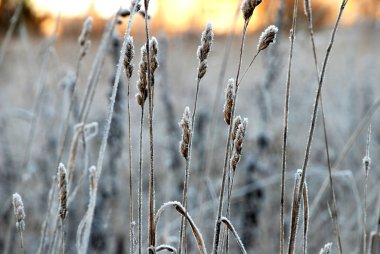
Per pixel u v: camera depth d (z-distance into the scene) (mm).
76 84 1660
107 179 2609
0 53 2244
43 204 2938
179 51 5008
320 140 3639
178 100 4367
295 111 4055
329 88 4449
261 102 3035
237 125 1089
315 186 3076
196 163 3068
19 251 2703
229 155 1104
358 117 3930
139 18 4289
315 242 2543
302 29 3314
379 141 3721
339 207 2730
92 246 2426
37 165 3154
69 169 1542
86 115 1565
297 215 1077
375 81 4848
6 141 3326
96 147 3152
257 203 2715
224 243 1178
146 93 1033
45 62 2299
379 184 2742
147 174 3109
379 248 1804
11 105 4262
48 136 3076
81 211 2680
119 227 2619
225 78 5613
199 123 3076
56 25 2279
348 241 2418
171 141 2965
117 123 2377
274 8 2641
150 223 1078
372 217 2588
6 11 3471
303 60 4062
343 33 5719
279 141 3561
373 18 5676
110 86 2285
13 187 3004
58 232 1559
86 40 1618
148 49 990
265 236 2697
